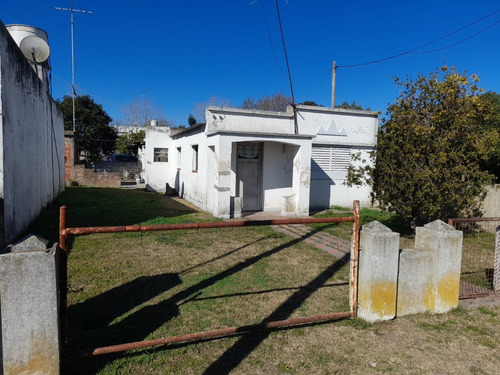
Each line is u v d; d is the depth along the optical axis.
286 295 4.83
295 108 12.57
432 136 7.62
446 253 4.38
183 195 16.12
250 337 3.66
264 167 12.34
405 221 10.49
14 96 6.94
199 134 13.18
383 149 8.25
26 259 2.56
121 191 18.62
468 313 4.44
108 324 3.86
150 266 5.91
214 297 4.68
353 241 4.08
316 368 3.19
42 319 2.62
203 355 3.31
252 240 8.01
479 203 9.74
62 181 16.25
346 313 4.03
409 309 4.29
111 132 34.12
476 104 7.55
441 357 3.43
